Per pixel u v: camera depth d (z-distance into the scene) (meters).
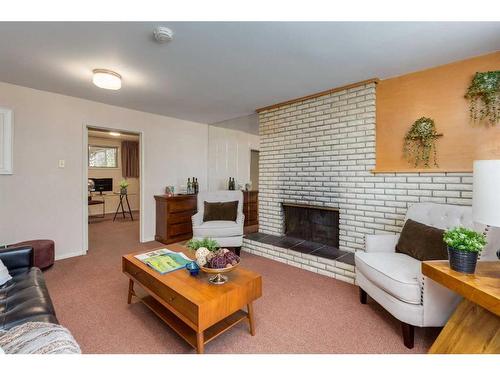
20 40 1.95
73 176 3.47
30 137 3.10
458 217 1.92
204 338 1.52
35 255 2.81
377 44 2.04
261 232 4.03
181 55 2.21
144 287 1.88
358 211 2.97
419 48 2.11
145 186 4.27
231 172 5.23
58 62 2.35
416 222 2.10
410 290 1.58
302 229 3.59
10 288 1.66
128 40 1.96
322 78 2.77
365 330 1.80
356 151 2.97
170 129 4.59
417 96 2.59
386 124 2.79
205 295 1.51
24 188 3.06
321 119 3.28
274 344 1.65
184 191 4.73
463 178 2.29
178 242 4.22
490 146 2.21
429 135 2.49
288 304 2.17
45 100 3.20
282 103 3.65
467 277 1.22
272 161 3.87
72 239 3.47
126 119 4.00
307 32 1.86
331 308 2.10
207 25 1.76
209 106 3.87
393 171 2.69
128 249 3.80
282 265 3.13
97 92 3.23
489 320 1.29
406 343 1.62
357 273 2.17
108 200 7.20
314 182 3.37
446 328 1.42
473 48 2.12
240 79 2.79
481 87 2.19
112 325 1.84
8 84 2.91
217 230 3.40
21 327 1.17
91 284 2.53
